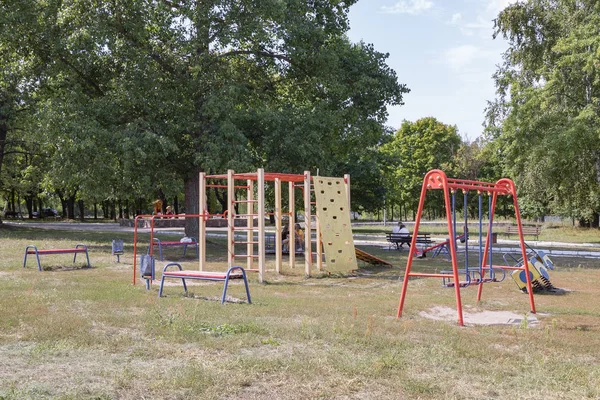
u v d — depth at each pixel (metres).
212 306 10.18
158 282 14.04
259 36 23.53
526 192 33.94
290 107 26.20
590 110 27.95
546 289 13.37
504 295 12.73
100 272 15.80
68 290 11.82
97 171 23.25
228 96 23.75
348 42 32.78
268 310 9.87
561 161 29.20
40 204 74.50
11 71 26.41
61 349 6.85
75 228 43.22
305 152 24.02
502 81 34.38
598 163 31.62
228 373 5.91
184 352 6.84
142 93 24.25
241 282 14.78
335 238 17.47
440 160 67.50
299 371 6.04
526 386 5.78
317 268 18.30
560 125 30.09
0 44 24.91
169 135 23.80
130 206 67.81
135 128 22.88
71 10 24.45
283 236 24.20
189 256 21.83
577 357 7.07
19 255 19.88
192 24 24.53
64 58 24.05
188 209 26.83
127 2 23.89
